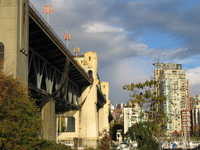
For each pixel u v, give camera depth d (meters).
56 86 60.78
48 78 56.16
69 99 78.56
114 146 110.44
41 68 51.91
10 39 34.72
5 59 34.06
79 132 101.25
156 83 49.38
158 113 49.81
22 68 35.72
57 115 92.00
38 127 31.23
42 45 47.41
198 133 151.50
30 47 44.34
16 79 30.06
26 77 36.97
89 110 101.81
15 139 25.44
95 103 103.06
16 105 27.73
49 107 55.00
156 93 49.22
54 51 51.53
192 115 187.62
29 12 38.41
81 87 102.44
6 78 28.80
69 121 111.19
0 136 24.62
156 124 50.16
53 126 55.50
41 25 42.19
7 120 25.38
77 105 93.25
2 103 25.88
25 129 27.25
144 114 50.94
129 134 55.91
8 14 35.19
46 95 53.62
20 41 35.47
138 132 53.06
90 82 99.19
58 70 62.38
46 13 60.12
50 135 54.53
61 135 101.88
